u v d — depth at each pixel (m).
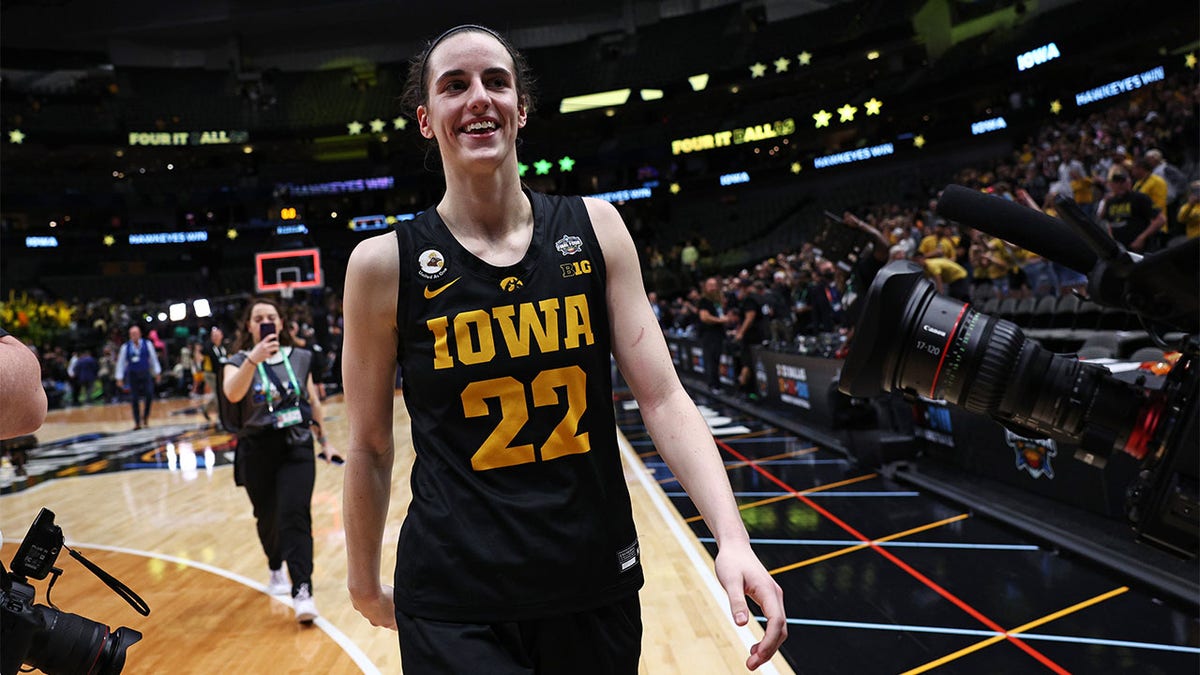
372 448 1.70
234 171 35.91
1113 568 4.08
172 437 13.68
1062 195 1.53
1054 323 8.31
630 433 10.22
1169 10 18.05
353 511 1.72
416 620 1.53
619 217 1.69
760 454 8.06
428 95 1.64
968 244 11.20
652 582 4.67
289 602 4.81
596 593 1.54
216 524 6.99
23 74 33.59
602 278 1.64
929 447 6.77
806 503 6.09
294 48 33.69
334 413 15.09
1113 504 4.62
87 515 7.74
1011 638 3.55
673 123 33.38
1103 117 17.23
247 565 5.67
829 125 28.86
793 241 28.03
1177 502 1.59
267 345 4.26
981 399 1.84
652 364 1.65
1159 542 1.65
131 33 32.28
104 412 19.94
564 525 1.53
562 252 1.61
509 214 1.63
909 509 5.68
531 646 1.53
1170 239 8.79
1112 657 3.30
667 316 21.88
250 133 33.50
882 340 1.85
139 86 34.00
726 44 31.53
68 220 35.72
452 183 1.63
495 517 1.52
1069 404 1.78
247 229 35.38
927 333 1.82
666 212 33.28
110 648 1.65
